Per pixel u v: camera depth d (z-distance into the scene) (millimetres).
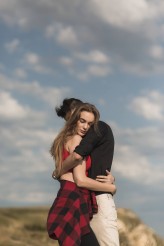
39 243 10898
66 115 4902
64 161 4641
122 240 9930
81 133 4695
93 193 4641
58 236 4469
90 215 4594
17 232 11531
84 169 4613
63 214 4531
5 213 12289
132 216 10883
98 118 4691
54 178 4797
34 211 12555
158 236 10203
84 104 4703
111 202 4648
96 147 4684
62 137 4738
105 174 4672
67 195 4594
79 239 4441
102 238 4574
